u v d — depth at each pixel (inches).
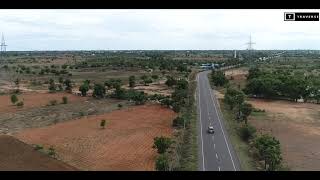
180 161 3063.5
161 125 4434.1
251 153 3307.1
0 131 4119.1
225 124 4463.6
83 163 3073.3
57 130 4185.5
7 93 6879.9
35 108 5472.4
